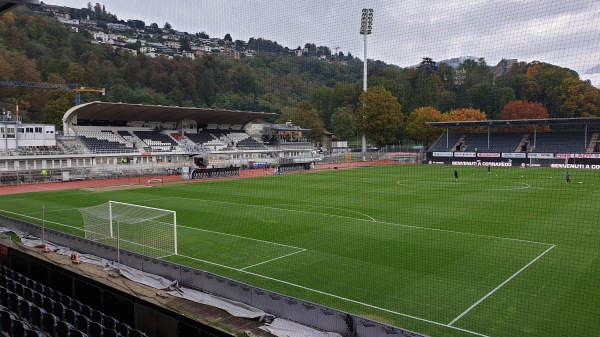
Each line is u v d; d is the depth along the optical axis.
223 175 49.84
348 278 13.53
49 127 48.03
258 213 24.92
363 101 73.50
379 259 15.48
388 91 74.06
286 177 47.69
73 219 23.47
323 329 9.56
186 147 59.91
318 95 97.81
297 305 10.02
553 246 16.81
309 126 93.75
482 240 17.92
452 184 38.16
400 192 33.41
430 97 73.88
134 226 20.06
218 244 17.80
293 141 81.75
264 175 51.06
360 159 72.44
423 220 22.27
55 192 35.50
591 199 28.05
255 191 35.34
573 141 57.00
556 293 11.91
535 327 9.91
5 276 11.45
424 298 11.78
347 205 27.47
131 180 46.09
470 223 21.33
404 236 18.86
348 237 18.83
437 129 72.12
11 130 46.03
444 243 17.55
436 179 42.69
